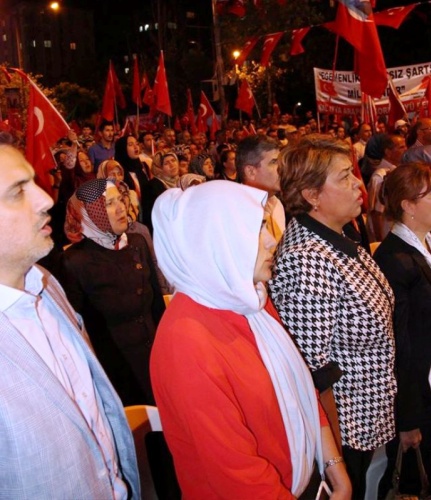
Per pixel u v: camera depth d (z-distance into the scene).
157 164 6.30
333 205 2.16
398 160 5.68
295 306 2.03
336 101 9.50
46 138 5.30
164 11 28.20
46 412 1.38
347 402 2.13
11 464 1.33
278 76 21.47
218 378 1.54
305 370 1.82
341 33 5.76
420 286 2.55
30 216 1.44
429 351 2.54
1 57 80.62
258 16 18.86
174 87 26.94
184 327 1.58
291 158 2.25
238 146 3.69
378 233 5.17
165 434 1.66
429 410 2.62
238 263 1.57
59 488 1.38
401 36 20.75
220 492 1.53
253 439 1.56
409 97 10.37
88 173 7.37
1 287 1.47
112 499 1.51
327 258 2.06
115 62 45.62
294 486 1.71
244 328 1.67
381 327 2.09
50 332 1.57
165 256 1.67
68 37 77.56
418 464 2.56
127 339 3.01
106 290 2.99
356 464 2.18
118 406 1.70
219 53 12.23
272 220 3.58
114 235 3.07
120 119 27.55
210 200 1.59
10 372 1.35
